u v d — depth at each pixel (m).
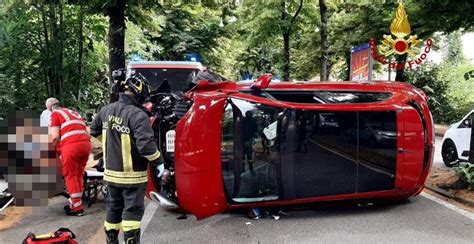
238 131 5.91
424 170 6.75
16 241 5.36
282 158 6.06
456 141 10.65
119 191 4.64
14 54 13.73
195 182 5.59
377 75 31.31
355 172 6.34
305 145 6.13
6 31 12.29
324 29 18.64
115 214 4.73
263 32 23.48
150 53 21.91
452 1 11.45
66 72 14.19
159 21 20.44
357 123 6.32
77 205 6.41
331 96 6.39
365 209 6.70
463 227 5.83
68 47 14.34
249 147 5.96
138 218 4.59
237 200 5.99
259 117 5.98
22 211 6.61
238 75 35.00
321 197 6.24
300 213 6.52
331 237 5.46
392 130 6.48
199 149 5.57
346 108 6.25
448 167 10.81
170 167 5.85
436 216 6.32
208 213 5.77
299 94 6.33
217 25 24.50
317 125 6.18
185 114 5.64
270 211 6.42
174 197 5.78
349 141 6.30
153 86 11.43
